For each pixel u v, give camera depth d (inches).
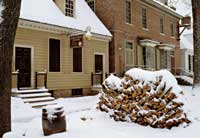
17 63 510.3
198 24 439.5
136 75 285.9
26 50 530.3
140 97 274.1
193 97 369.7
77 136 228.1
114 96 296.7
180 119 261.4
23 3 555.2
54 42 590.9
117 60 776.3
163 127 258.4
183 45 1336.1
